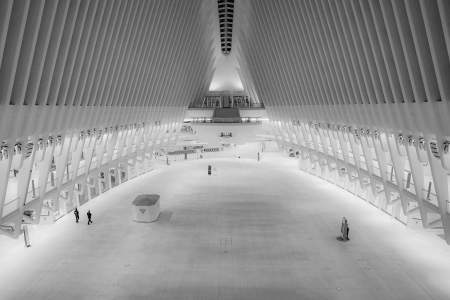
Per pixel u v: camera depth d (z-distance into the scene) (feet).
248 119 111.34
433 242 46.91
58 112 40.65
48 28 32.68
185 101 98.43
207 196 71.97
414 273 38.42
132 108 66.33
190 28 77.15
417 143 36.78
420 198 40.63
